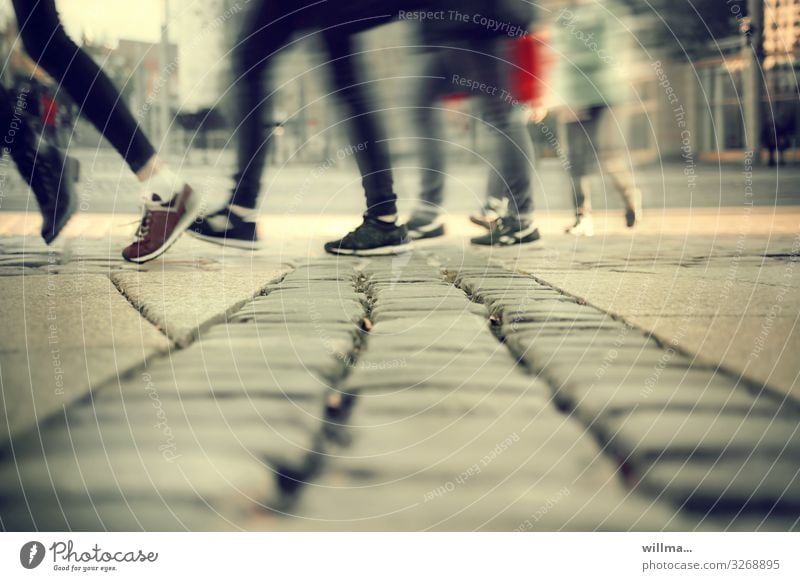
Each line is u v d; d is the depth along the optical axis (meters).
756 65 12.73
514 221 5.05
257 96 5.31
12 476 1.18
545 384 1.71
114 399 1.57
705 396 1.60
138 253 4.00
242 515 1.11
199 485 1.17
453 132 5.44
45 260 4.07
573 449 1.31
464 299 2.98
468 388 1.68
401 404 1.56
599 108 5.55
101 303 2.80
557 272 3.72
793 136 12.97
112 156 10.55
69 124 4.45
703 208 7.21
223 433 1.37
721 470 1.22
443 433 1.38
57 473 1.19
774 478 1.20
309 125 10.20
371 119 4.59
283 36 5.30
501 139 5.30
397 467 1.25
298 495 1.16
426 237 5.40
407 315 2.63
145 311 2.62
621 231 5.66
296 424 1.42
